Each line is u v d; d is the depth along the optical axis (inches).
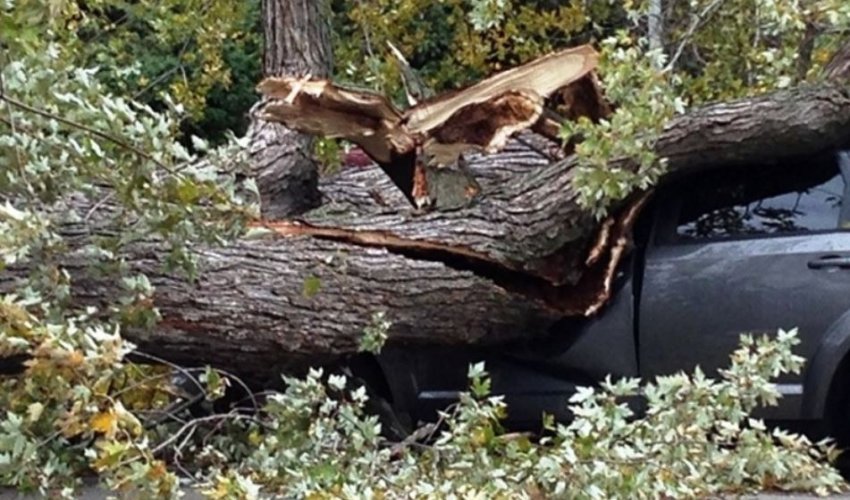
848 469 305.6
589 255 309.4
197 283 281.7
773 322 297.3
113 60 490.0
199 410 288.8
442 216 303.4
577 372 319.3
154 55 575.2
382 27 485.7
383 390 339.0
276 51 383.2
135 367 268.8
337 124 286.8
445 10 553.0
